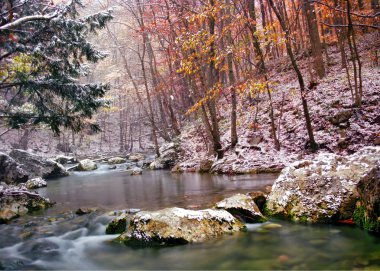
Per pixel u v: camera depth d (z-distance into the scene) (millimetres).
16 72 10188
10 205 7973
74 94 11430
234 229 5457
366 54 18562
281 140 13797
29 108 12500
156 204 8125
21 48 9711
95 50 11883
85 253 5160
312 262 4195
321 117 13188
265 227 5695
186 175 14695
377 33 19969
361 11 16281
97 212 7605
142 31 20594
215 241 5070
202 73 14297
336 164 6316
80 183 15047
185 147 19812
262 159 12906
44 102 12195
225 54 11812
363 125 11453
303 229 5484
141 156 29250
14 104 13133
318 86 16000
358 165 5988
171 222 5219
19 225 6891
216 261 4445
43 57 10523
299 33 22531
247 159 13289
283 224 5812
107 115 45625
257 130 15445
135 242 5160
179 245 4965
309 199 5996
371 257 4211
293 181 6551
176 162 19141
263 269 4094
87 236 6062
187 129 23641
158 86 23625
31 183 13805
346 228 5285
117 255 4949
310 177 6344
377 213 4812
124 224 6137
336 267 3980
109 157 31641
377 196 4816
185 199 8500
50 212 8141
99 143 44000
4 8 9609
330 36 21844
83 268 4617
